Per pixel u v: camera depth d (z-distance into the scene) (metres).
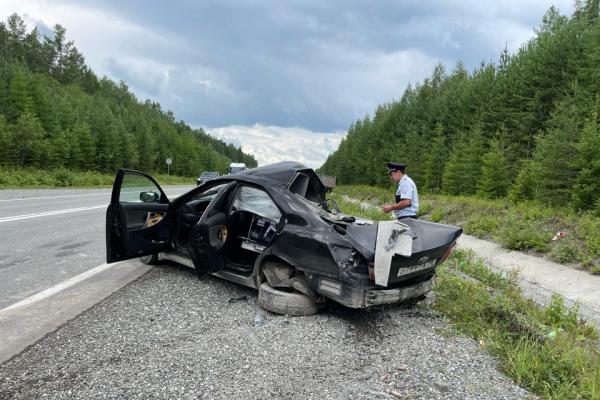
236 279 4.63
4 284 4.71
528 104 24.77
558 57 24.59
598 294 6.80
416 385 2.86
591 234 9.12
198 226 4.63
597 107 15.35
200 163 95.50
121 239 4.94
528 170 17.88
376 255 3.61
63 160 41.41
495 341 3.72
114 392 2.54
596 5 33.16
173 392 2.57
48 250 6.61
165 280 5.01
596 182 12.75
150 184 5.53
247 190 5.03
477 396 2.75
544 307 5.20
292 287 4.21
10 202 13.84
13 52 88.31
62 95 65.75
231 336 3.47
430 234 4.21
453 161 27.44
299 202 4.43
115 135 53.44
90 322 3.60
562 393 2.81
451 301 4.77
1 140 30.61
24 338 3.23
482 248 10.93
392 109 64.12
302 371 2.95
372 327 3.93
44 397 2.47
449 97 41.66
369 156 53.62
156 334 3.43
